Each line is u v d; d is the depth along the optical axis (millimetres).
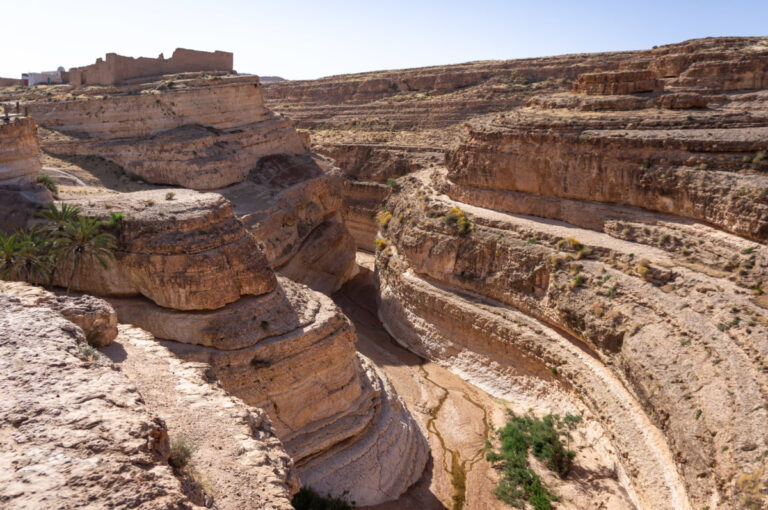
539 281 35062
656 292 28688
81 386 9492
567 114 41938
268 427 14086
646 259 30719
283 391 23844
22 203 28672
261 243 43219
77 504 6805
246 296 25672
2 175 30953
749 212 28125
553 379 32812
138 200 27594
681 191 32594
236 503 10242
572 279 32562
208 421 12812
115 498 7023
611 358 28438
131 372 14227
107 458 7672
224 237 25703
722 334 24094
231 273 25125
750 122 34406
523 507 25297
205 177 47469
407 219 48062
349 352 26406
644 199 34812
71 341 11156
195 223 25344
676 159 33500
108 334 15375
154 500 7188
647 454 24266
